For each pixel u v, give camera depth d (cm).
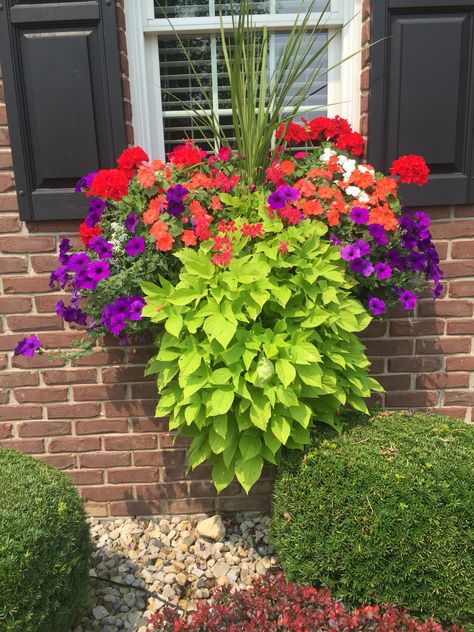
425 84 215
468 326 237
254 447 187
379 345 238
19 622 145
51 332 232
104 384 237
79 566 175
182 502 249
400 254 197
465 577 160
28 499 164
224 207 195
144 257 190
